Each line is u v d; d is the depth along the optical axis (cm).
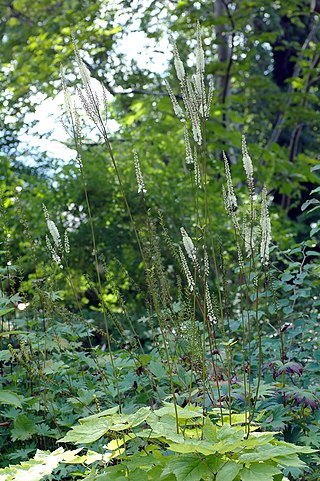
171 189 1009
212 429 255
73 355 434
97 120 274
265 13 1669
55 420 377
